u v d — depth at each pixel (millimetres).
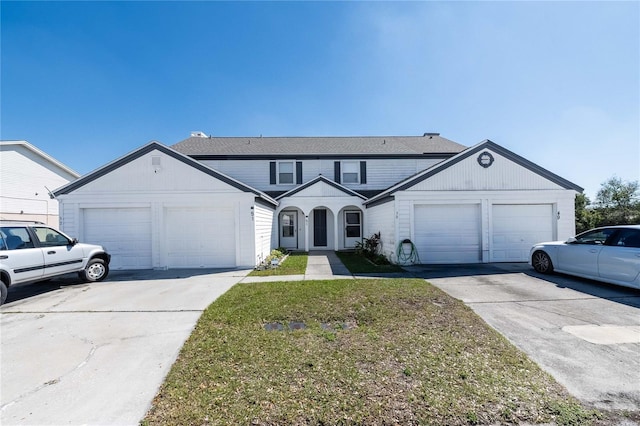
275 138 19500
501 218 10531
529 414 2590
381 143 18750
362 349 3811
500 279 7766
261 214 11484
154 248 10094
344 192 15188
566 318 4887
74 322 5000
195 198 10195
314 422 2508
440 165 10375
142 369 3496
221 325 4695
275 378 3170
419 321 4746
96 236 10180
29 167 17938
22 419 2668
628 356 3627
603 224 23141
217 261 10273
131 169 10180
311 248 16656
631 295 6148
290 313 5141
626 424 2477
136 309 5641
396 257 10328
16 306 5895
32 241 6781
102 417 2670
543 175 10555
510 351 3740
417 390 2926
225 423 2514
